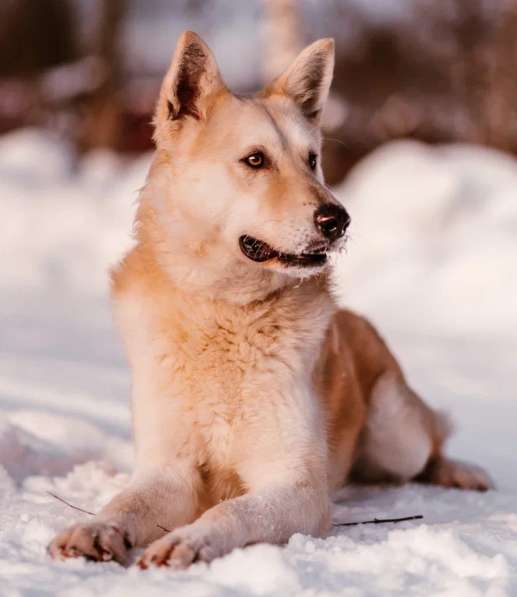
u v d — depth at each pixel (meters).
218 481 7.70
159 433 7.59
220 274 7.54
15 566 5.57
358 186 28.27
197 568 5.65
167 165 7.98
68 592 5.14
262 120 7.86
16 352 15.83
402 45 42.06
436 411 10.45
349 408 8.95
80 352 16.59
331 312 8.00
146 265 7.89
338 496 9.02
